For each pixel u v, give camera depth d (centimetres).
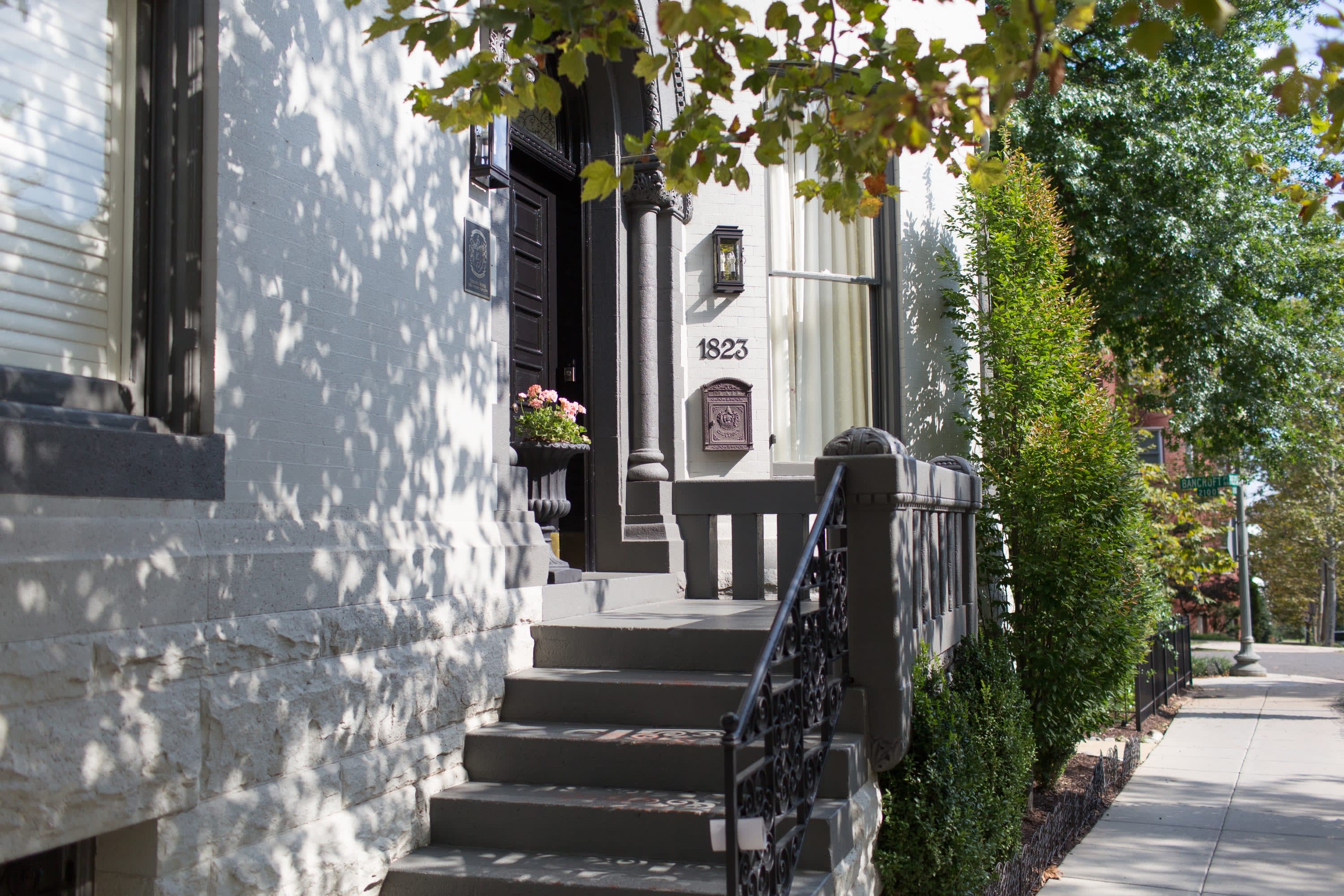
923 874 499
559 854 452
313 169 432
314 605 416
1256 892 559
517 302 713
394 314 479
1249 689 1524
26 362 337
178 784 346
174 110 382
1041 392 882
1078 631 800
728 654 539
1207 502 1891
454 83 364
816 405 883
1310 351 1454
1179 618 1466
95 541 330
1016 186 927
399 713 457
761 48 371
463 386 529
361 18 465
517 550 559
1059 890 567
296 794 397
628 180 381
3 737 294
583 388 763
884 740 501
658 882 408
